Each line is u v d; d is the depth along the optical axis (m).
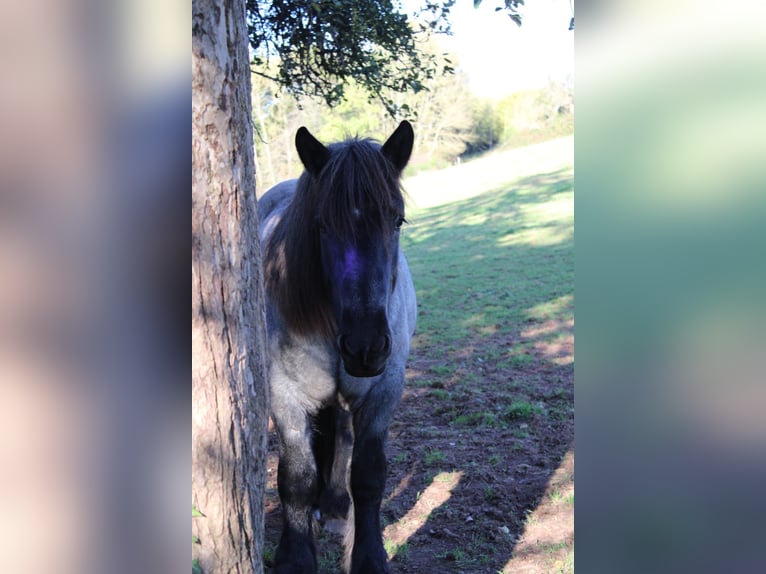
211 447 1.71
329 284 2.85
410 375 7.12
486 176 28.45
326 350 3.07
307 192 2.96
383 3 4.74
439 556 3.54
